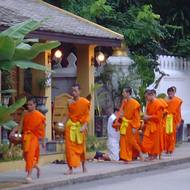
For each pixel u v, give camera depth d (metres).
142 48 32.34
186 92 33.81
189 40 34.38
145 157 24.38
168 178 20.09
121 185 18.59
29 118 18.45
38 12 26.06
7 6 25.09
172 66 32.94
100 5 30.53
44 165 22.02
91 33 25.28
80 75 26.98
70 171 19.92
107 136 24.77
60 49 28.00
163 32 33.06
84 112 19.91
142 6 33.31
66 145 19.94
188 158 24.70
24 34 16.81
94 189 17.91
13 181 18.42
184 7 35.88
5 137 21.94
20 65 16.56
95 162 23.00
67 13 28.08
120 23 31.88
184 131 32.34
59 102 26.42
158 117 23.30
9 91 17.91
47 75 24.22
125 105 22.72
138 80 28.70
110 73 28.36
